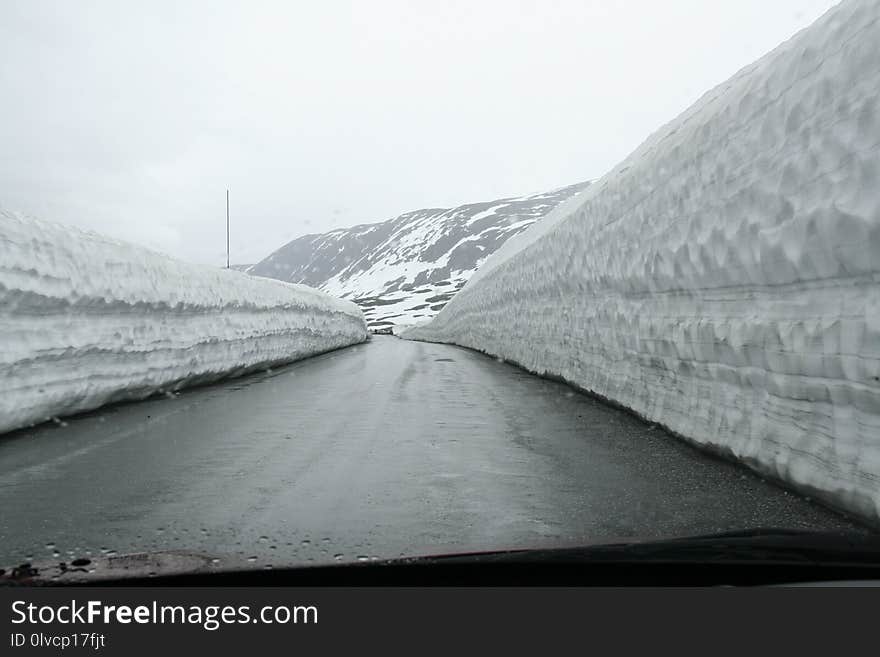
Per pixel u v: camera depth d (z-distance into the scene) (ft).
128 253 29.09
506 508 12.65
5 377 20.51
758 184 14.46
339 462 16.83
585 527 11.39
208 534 11.11
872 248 10.65
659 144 23.15
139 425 22.70
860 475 11.21
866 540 8.24
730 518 11.74
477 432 21.09
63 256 23.50
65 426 22.52
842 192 11.48
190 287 35.58
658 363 21.30
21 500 13.34
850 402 11.54
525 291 46.55
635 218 23.18
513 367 49.78
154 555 9.99
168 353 31.96
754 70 16.44
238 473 15.67
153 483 14.74
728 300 16.42
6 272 20.06
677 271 19.13
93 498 13.48
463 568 8.51
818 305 12.51
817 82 12.51
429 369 48.26
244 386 36.47
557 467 16.08
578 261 31.48
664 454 17.43
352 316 108.06
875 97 10.77
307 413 25.52
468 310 87.40
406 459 17.15
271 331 50.80
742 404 15.66
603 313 27.63
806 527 11.11
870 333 10.81
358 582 8.80
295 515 12.24
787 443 13.51
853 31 11.64
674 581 7.93
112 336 26.55
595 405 27.30
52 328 22.84
